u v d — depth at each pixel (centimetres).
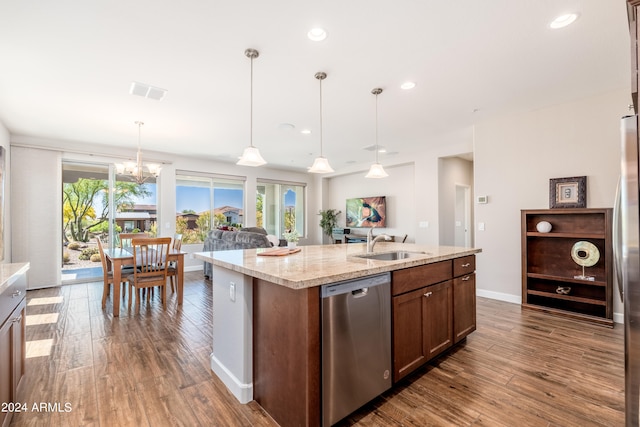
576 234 334
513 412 178
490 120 416
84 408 182
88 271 549
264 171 788
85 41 226
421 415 176
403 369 204
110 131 458
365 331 179
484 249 426
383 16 201
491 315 349
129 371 225
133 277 371
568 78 293
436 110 378
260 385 187
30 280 475
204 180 695
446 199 596
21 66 262
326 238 862
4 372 158
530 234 370
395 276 200
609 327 310
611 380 211
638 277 112
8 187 443
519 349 261
